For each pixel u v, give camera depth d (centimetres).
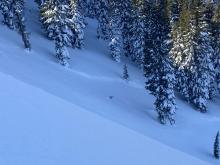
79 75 5919
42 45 6512
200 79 6047
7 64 4978
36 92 1631
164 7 6488
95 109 4625
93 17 8956
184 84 6134
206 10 6600
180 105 6028
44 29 7100
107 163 1344
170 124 5284
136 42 7019
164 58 5272
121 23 7412
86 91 5388
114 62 7031
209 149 4819
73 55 6581
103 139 1479
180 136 5022
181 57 6088
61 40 6019
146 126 4866
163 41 5347
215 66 6700
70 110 1596
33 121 1415
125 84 6241
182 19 6141
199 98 6028
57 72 5666
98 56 7025
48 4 6125
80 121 1540
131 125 4591
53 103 1593
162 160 1497
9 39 6156
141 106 5641
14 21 6675
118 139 1523
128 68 6962
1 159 1151
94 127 1539
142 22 6925
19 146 1241
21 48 5991
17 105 1477
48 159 1237
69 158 1281
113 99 5497
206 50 6100
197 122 5662
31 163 1182
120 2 7331
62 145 1340
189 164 1557
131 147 1501
